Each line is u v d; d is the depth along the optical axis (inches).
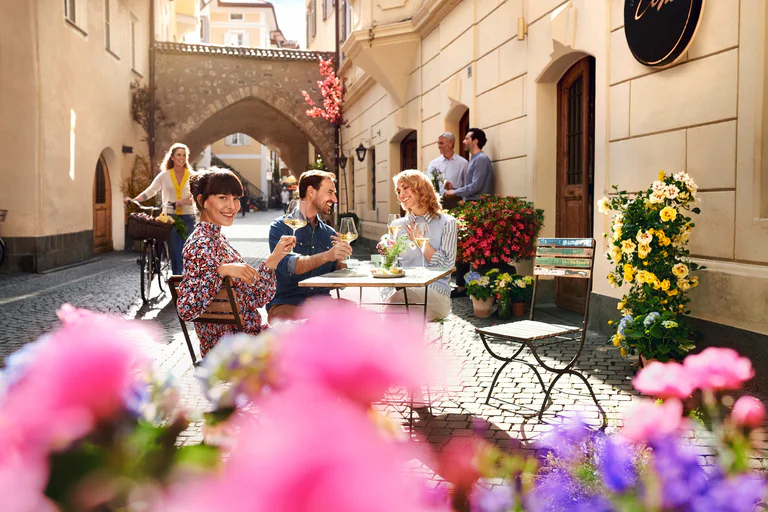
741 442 34.7
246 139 2146.9
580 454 32.8
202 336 141.2
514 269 334.3
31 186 521.3
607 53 267.4
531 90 340.8
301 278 183.6
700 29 211.8
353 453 12.0
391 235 176.4
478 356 231.8
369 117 756.0
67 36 579.2
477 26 413.4
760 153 190.2
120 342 16.4
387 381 14.6
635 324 197.2
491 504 27.3
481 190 377.4
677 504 28.2
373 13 564.4
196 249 135.3
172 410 18.3
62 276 493.4
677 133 225.6
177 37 1363.2
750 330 189.9
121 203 748.6
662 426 31.0
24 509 13.8
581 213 314.5
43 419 14.6
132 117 825.5
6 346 255.9
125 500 14.5
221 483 12.0
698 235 215.2
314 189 193.0
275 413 13.3
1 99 516.4
